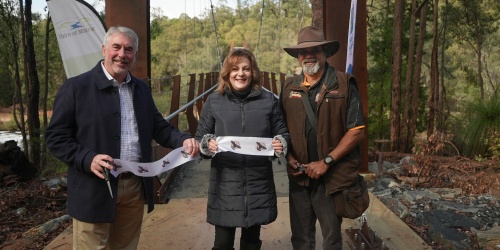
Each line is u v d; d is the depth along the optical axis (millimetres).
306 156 2824
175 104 5680
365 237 3523
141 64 4840
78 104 2371
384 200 5078
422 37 13422
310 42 2727
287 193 5086
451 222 4195
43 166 12961
